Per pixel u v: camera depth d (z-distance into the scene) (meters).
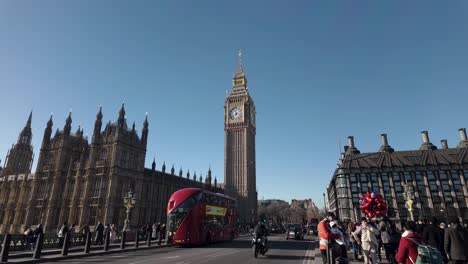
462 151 97.19
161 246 32.38
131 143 69.12
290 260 20.44
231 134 145.50
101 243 31.72
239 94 152.75
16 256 21.00
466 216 86.75
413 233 8.19
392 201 93.31
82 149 76.44
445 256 13.49
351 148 112.25
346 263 11.98
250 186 139.88
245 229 83.81
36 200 70.25
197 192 31.56
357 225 19.94
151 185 76.56
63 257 21.75
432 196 90.94
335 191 114.00
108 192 61.16
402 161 99.00
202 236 30.84
